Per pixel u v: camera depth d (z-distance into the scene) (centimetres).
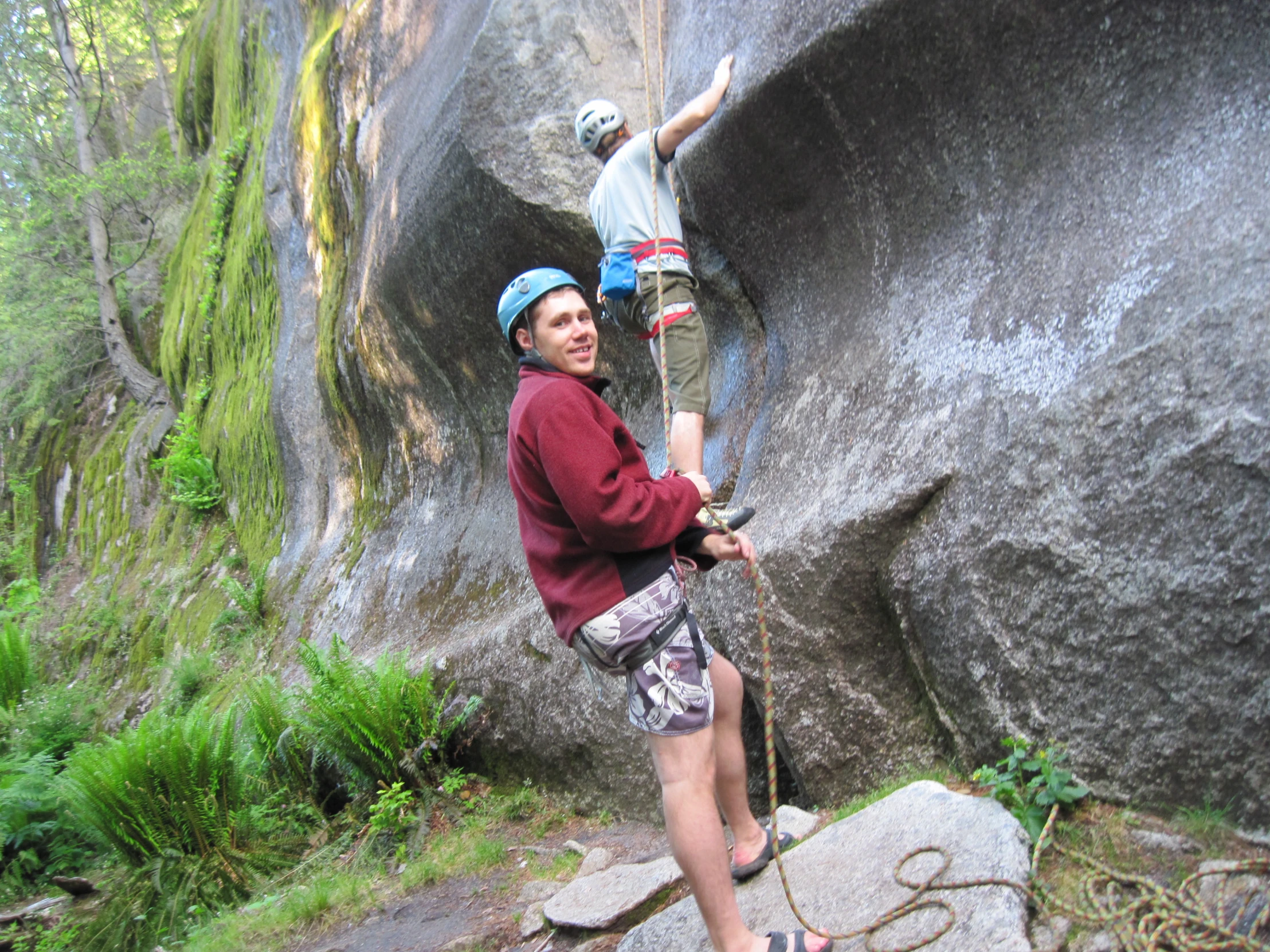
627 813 446
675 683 213
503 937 353
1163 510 257
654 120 502
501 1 555
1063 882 240
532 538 226
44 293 1895
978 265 345
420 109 700
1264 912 208
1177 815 253
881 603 339
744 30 398
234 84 1552
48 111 1989
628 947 276
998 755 296
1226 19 266
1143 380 265
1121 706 265
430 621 705
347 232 930
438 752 555
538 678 507
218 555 1300
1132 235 288
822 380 410
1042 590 282
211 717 721
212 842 612
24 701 1195
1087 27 294
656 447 541
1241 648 242
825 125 379
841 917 237
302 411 1061
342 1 1107
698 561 236
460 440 788
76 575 1692
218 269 1466
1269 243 247
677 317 375
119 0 2255
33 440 2038
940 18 320
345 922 428
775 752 381
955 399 329
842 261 417
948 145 349
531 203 531
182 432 1489
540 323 226
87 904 660
